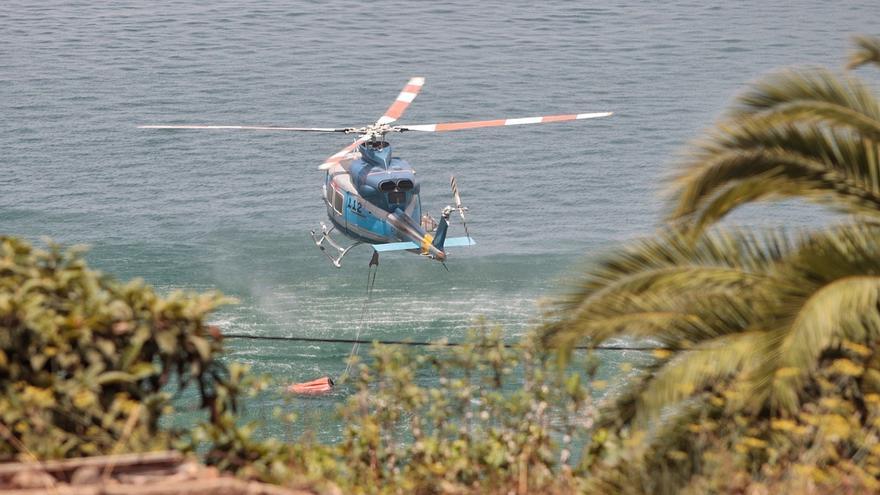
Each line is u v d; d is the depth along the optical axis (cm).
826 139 4091
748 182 4003
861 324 3622
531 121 14750
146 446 3384
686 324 3850
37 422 3297
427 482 4072
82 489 2997
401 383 4412
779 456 3725
